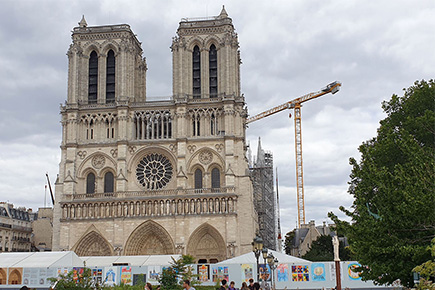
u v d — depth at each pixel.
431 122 63.25
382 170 56.28
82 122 138.75
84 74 142.12
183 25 140.62
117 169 132.75
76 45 141.38
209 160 133.25
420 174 52.16
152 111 137.62
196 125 135.50
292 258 87.81
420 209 50.66
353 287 84.31
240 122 134.75
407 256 53.84
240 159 132.25
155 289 52.53
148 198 128.50
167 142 134.88
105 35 142.88
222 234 125.06
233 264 88.75
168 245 127.44
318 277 85.44
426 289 40.06
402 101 75.56
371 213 56.47
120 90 138.00
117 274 91.69
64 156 137.38
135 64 149.50
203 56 139.25
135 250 128.50
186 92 137.00
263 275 61.16
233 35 139.75
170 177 134.38
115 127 137.75
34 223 174.25
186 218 126.75
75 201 130.38
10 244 156.12
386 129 69.12
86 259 107.38
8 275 82.88
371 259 55.44
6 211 159.25
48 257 86.38
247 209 129.12
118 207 129.25
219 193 126.75
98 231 128.50
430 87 70.31
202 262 126.44
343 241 149.12
